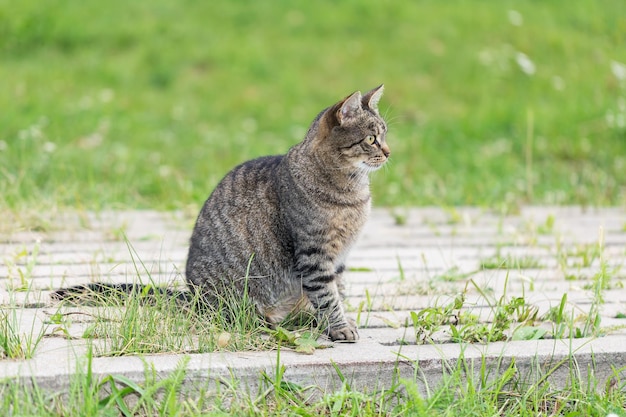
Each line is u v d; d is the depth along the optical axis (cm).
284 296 712
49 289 776
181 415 542
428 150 1781
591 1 2598
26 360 576
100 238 1016
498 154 1752
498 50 2314
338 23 2484
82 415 522
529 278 818
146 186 1409
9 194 1094
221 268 705
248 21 2495
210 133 1844
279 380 570
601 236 778
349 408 576
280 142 1809
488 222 1203
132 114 1927
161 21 2441
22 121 1719
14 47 2247
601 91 2047
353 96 710
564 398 593
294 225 688
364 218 712
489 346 648
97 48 2283
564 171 1623
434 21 2492
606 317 750
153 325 630
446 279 856
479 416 562
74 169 1331
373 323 724
